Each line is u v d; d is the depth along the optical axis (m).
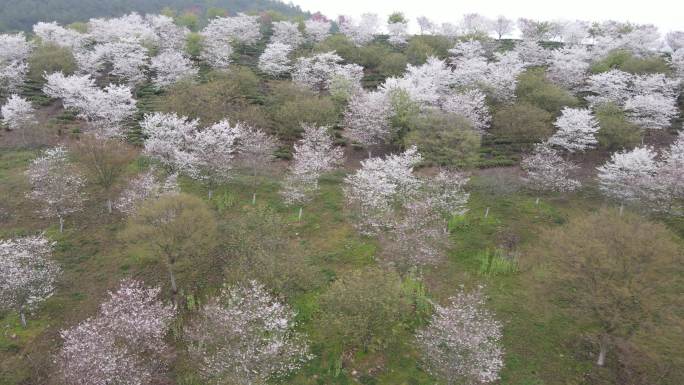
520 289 26.14
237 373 18.56
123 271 27.66
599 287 19.58
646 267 19.47
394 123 42.72
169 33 74.94
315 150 38.59
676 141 40.34
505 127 41.75
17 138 44.56
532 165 36.00
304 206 34.94
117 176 34.41
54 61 54.62
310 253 28.53
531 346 22.41
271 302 23.03
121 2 131.25
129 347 19.92
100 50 57.06
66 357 19.36
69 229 31.34
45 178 31.59
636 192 32.22
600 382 20.42
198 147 35.03
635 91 48.41
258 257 23.52
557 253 21.30
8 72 51.75
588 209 34.28
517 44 68.62
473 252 29.48
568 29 75.31
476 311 21.02
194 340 21.62
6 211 32.69
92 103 41.97
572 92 52.16
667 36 75.44
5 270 22.69
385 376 20.94
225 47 63.84
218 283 25.94
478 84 47.91
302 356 21.58
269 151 38.12
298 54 66.00
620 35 71.56
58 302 25.20
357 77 56.03
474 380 19.28
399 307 21.48
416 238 25.45
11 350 22.09
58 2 115.31
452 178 32.72
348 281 22.25
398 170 32.78
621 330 20.23
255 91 54.84
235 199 35.12
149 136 39.88
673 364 20.94
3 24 95.88
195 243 24.61
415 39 70.62
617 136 39.22
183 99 43.09
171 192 29.03
